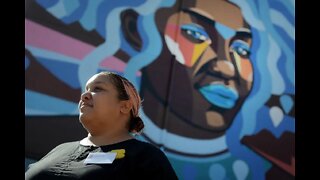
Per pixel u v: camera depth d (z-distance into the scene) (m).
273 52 6.51
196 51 5.71
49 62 4.50
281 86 6.37
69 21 4.80
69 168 1.61
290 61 6.64
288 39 6.78
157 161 1.60
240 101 5.87
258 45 6.39
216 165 5.29
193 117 5.36
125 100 1.83
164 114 5.14
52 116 4.36
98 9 5.07
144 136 4.87
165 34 5.53
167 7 5.68
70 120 4.47
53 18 4.69
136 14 5.38
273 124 6.04
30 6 4.56
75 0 4.91
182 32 5.70
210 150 5.32
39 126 4.23
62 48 4.64
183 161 5.07
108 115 1.76
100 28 5.01
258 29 6.49
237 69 6.02
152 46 5.36
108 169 1.56
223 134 5.52
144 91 5.08
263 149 5.79
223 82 5.81
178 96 5.33
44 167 1.67
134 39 5.25
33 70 4.36
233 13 6.31
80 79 4.68
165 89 5.27
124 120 1.83
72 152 1.72
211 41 5.91
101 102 1.76
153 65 5.27
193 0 5.96
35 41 4.47
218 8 6.17
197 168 5.14
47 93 4.39
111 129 1.77
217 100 5.65
